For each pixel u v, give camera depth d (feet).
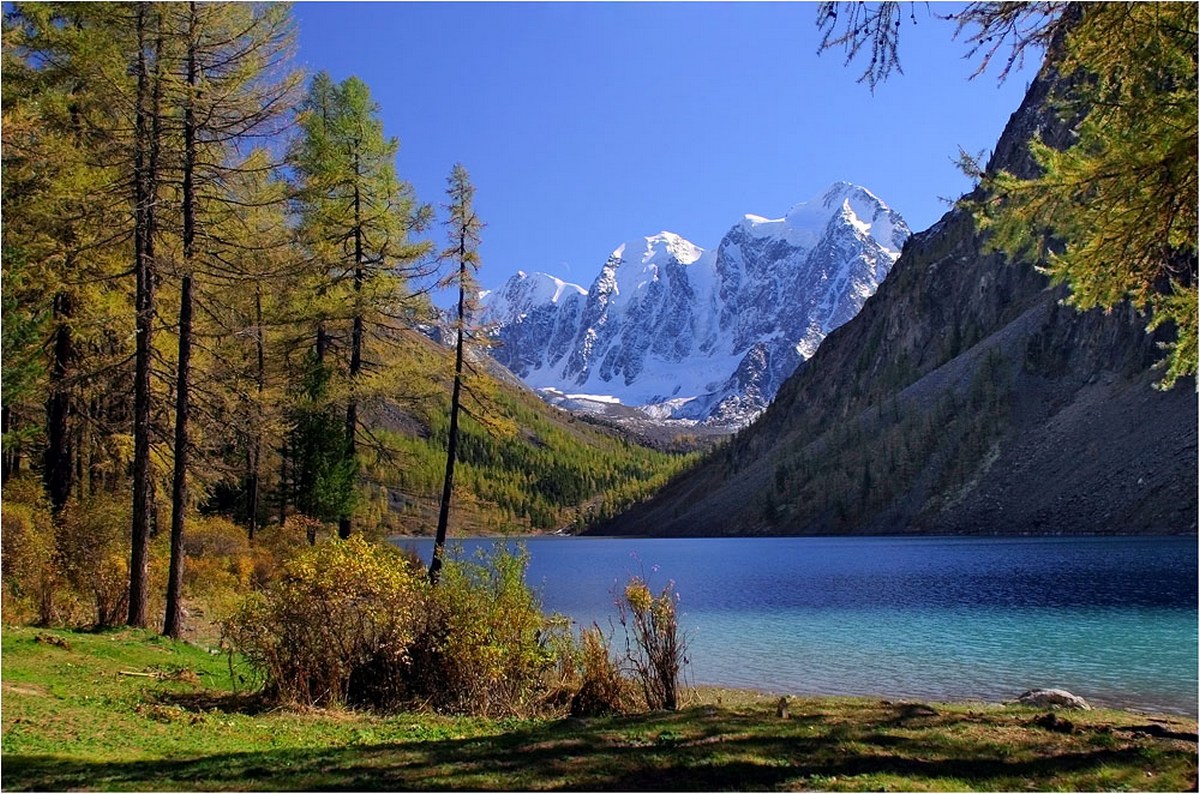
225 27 55.26
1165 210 23.85
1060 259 26.12
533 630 45.50
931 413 442.50
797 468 516.73
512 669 43.73
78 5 55.67
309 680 40.78
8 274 51.37
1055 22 23.30
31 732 29.07
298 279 70.28
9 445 53.57
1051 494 330.54
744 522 504.02
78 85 59.67
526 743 30.91
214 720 34.53
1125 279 25.67
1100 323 395.34
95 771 24.84
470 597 43.60
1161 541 237.25
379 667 42.27
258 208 61.26
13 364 51.55
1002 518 340.18
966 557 217.36
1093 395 370.73
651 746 30.07
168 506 82.02
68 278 58.23
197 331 58.75
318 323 81.25
